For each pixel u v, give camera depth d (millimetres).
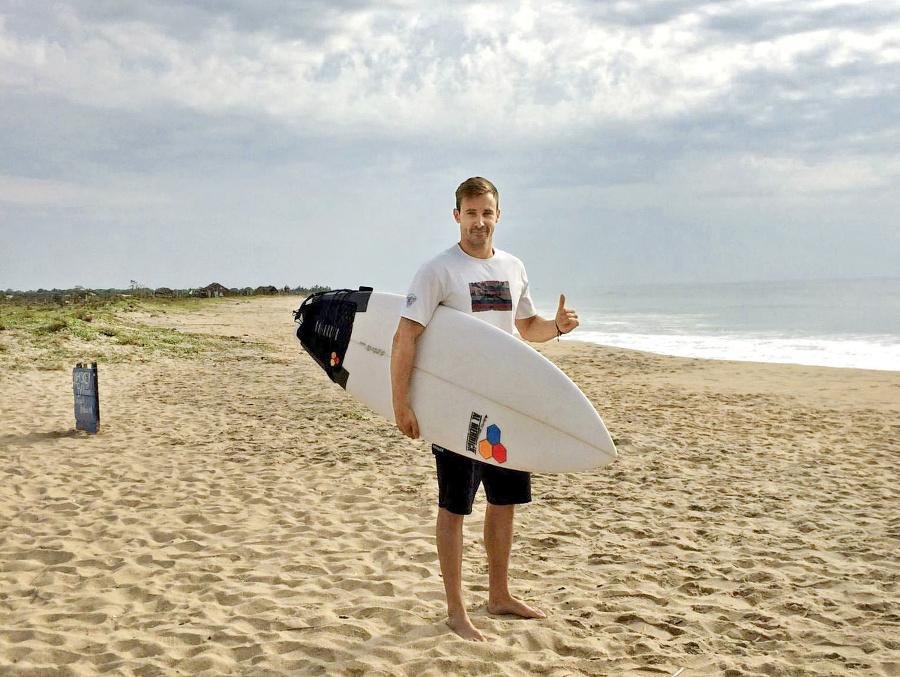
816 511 5062
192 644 2906
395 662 2738
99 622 3107
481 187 2984
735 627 3174
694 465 6457
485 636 2973
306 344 3779
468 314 3023
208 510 4848
